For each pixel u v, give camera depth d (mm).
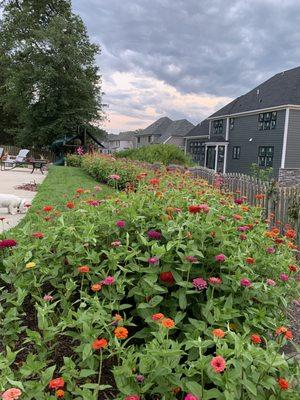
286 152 25953
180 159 18859
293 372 1692
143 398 1521
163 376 1524
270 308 2299
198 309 2148
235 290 2123
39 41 30062
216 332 1545
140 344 2133
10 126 38906
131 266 2184
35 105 31172
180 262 2209
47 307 1883
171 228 2398
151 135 60344
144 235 2588
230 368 1569
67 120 30609
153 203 2994
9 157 22125
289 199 5738
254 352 1525
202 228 2418
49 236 2631
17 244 2725
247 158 30312
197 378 1577
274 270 2629
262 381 1507
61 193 9133
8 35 32656
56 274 2311
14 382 1370
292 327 2908
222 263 2328
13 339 1981
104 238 2668
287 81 28734
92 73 33969
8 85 30906
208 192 4758
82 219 2941
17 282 2252
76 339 1906
